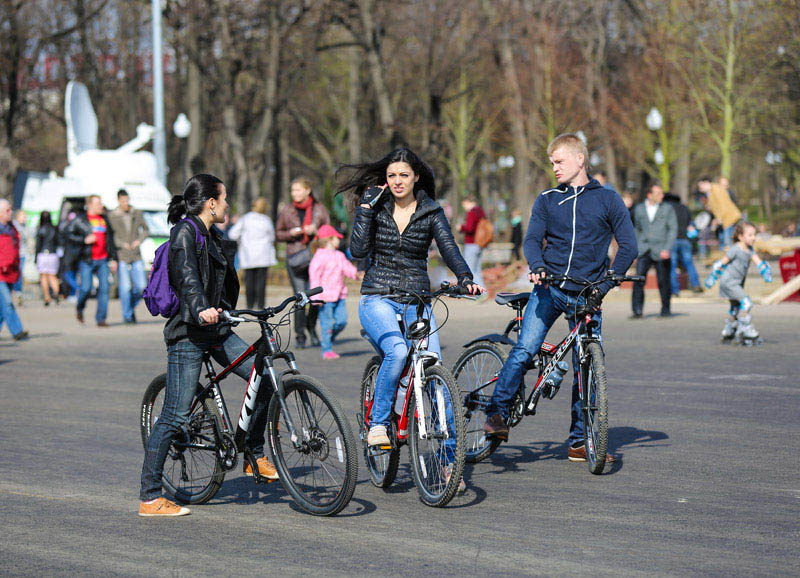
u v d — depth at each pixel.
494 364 16.77
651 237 39.56
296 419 14.09
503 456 17.62
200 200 14.23
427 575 11.39
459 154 113.69
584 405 16.42
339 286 31.17
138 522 13.81
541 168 94.06
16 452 18.33
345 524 13.56
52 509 14.51
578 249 16.58
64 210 60.22
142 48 99.88
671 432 19.28
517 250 80.06
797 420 20.23
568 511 14.00
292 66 76.75
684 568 11.51
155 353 33.28
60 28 95.06
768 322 38.12
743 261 31.72
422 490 14.58
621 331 36.22
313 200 33.22
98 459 17.75
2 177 90.19
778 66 73.38
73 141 64.75
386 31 80.88
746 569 11.46
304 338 33.81
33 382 27.08
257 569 11.70
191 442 14.57
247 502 14.93
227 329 14.45
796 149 85.25
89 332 39.91
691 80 84.38
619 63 98.19
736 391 23.64
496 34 85.75
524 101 92.00
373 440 14.89
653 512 13.86
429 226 15.38
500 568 11.59
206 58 76.81
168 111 107.75
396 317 15.16
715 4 79.00
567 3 93.12
